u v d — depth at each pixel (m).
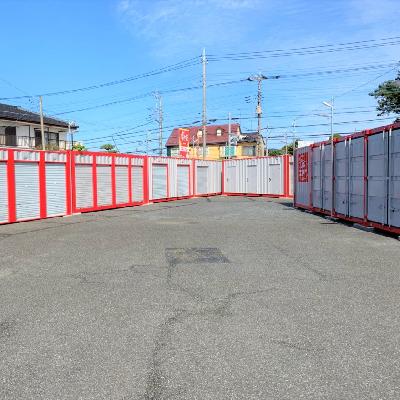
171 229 13.48
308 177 19.77
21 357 3.85
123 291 6.07
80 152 20.61
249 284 6.39
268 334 4.34
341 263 7.92
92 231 13.31
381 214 12.01
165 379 3.39
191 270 7.41
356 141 13.84
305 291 5.98
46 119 48.50
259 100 48.69
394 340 4.17
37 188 17.97
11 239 11.85
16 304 5.50
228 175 37.38
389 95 30.84
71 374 3.50
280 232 12.47
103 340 4.22
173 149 83.75
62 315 5.02
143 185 26.36
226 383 3.32
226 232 12.55
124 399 3.10
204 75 41.34
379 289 6.07
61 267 7.84
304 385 3.28
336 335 4.30
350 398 3.08
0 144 42.22
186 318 4.86
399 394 3.13
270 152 89.06
